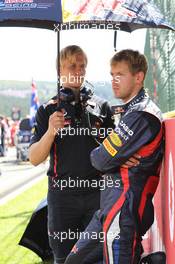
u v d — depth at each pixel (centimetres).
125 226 283
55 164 353
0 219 782
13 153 2673
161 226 367
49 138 338
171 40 463
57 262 366
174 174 275
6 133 2422
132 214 282
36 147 346
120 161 287
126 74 301
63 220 356
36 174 1552
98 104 358
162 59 549
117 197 288
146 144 284
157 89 612
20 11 296
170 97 477
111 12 300
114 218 286
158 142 289
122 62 301
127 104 302
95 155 298
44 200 512
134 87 303
